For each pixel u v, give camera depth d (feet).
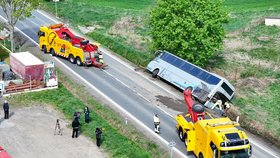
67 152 120.88
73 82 162.81
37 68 158.10
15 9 184.75
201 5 166.30
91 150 122.21
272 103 150.82
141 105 149.07
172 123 138.10
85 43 175.42
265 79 167.43
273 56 186.80
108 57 190.29
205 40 164.14
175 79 161.38
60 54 184.34
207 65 178.81
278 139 131.03
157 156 120.06
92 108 146.10
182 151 122.42
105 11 251.39
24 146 123.03
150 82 167.84
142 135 130.21
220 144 105.81
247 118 141.38
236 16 238.89
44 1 261.24
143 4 268.62
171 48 169.27
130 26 222.28
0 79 163.02
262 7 255.09
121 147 122.62
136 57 187.11
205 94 148.25
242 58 185.98
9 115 140.77
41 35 190.19
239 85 162.81
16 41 202.39
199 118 122.11
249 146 107.34
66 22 231.71
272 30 214.48
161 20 169.17
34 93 155.02
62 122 137.49
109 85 162.71
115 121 138.10
